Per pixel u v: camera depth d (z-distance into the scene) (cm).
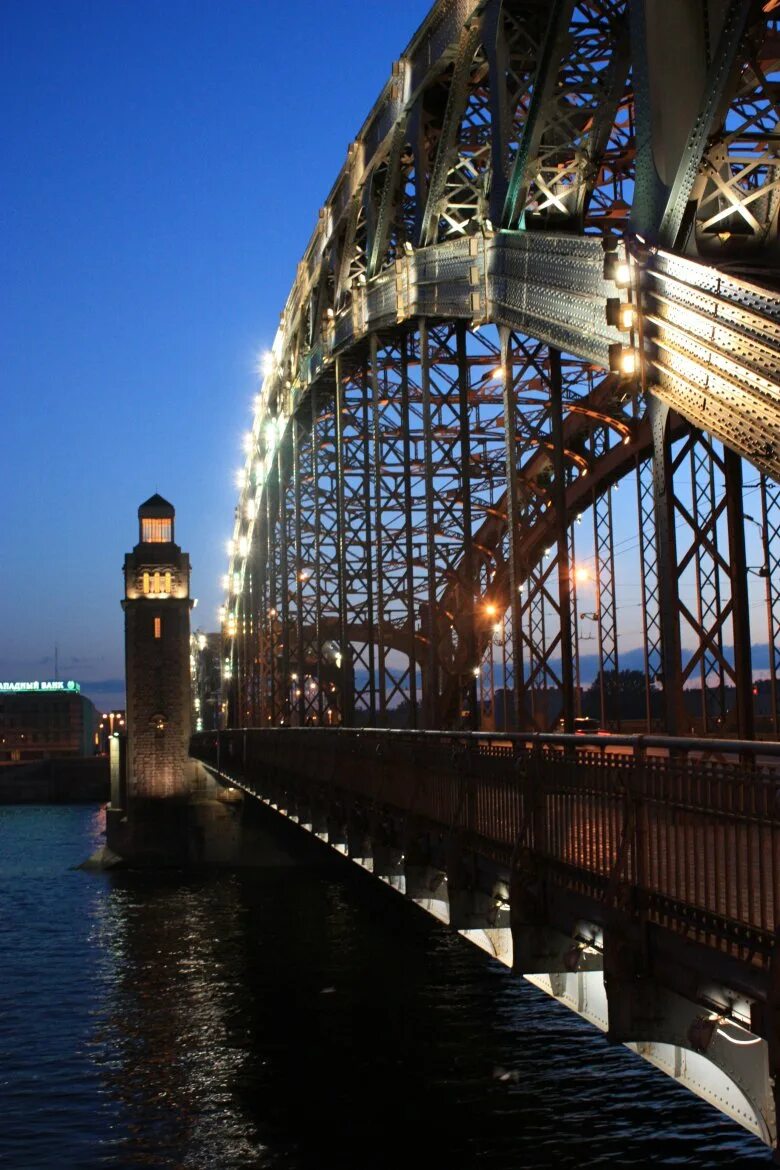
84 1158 3088
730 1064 1064
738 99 1938
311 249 4888
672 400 1816
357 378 4903
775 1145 920
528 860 1517
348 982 4909
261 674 7600
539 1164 2817
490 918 1769
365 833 2800
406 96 3362
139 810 10706
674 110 1878
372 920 6550
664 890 1154
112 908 7612
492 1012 4250
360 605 4928
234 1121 3294
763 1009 959
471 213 3572
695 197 1778
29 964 5734
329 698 5291
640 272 1875
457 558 5162
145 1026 4431
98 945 6200
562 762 1435
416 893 2148
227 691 11938
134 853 10544
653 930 1188
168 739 11081
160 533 11756
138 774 10881
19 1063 3997
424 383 3391
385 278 3666
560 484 2453
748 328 1612
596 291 2188
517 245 2581
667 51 1884
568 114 2450
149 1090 3638
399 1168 2841
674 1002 1204
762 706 4684
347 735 3036
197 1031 4312
